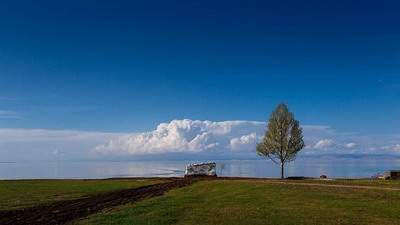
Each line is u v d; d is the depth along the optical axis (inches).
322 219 1498.5
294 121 3779.5
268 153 3794.3
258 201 1961.1
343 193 2087.8
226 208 1784.0
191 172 4015.8
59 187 3063.5
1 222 1636.3
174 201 2064.5
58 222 1612.9
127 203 2082.9
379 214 1571.1
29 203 2158.0
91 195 2549.2
